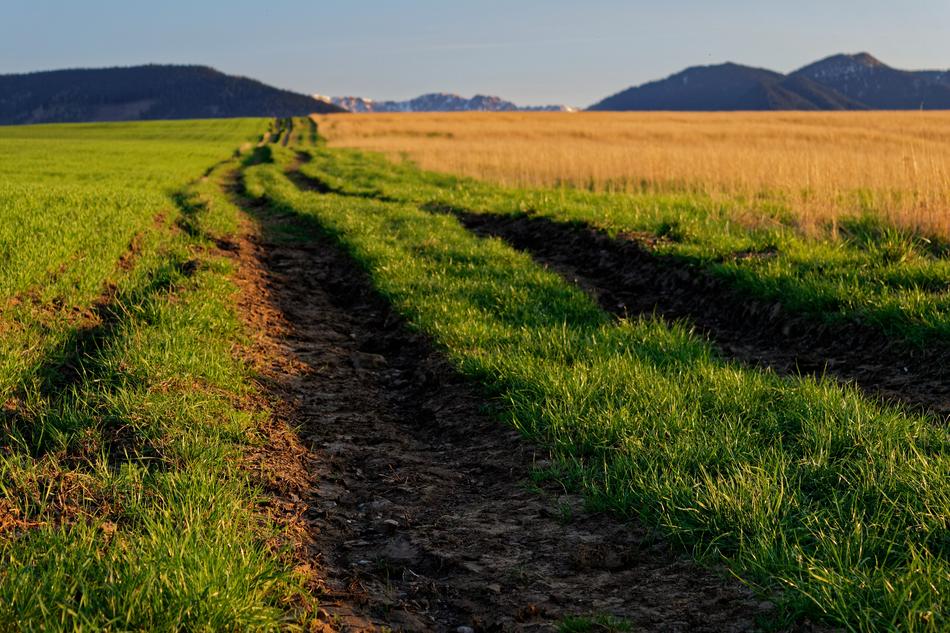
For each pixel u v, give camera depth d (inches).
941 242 394.6
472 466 199.8
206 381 230.1
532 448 199.6
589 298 358.3
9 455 173.0
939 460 157.6
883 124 2242.9
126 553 128.5
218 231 542.6
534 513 169.2
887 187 562.3
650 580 137.9
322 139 2458.2
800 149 1195.9
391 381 274.5
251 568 126.7
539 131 2337.6
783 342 301.6
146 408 197.0
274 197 815.7
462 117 3526.1
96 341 268.2
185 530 138.6
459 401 240.5
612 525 159.9
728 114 3245.6
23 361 226.1
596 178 844.0
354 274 438.0
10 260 353.4
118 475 166.1
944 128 1961.1
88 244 420.2
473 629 126.6
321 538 158.7
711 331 327.3
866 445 171.8
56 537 132.3
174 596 114.4
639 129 2212.1
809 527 141.3
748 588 130.3
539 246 519.8
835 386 217.8
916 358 251.9
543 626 125.2
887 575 123.0
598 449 189.3
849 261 348.5
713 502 151.4
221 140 2746.1
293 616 121.3
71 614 109.0
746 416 199.9
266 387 246.4
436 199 737.0
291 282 430.3
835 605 115.1
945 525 137.2
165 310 292.4
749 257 370.6
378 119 3538.4
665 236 453.4
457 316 312.0
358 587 138.5
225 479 172.9
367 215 631.2
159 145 2266.2
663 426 192.2
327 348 307.9
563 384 221.5
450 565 147.7
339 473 194.9
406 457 207.3
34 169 1227.2
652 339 276.1
